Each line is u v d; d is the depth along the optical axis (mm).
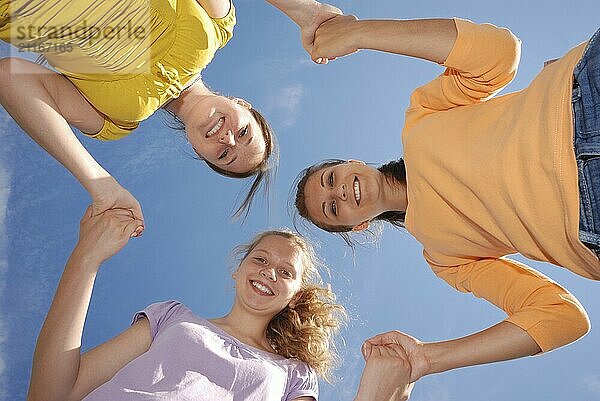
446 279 1520
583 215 1055
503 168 1134
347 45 1396
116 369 1745
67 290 1505
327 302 2119
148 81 1401
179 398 1642
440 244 1396
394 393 1360
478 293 1463
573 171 1054
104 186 1404
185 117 1734
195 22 1414
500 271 1444
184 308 1899
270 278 1922
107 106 1395
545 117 1086
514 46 1319
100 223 1464
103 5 1276
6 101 1316
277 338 2008
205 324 1849
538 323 1316
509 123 1164
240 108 1814
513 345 1313
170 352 1723
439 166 1271
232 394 1723
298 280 1983
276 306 1924
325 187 1834
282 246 2014
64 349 1535
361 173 1777
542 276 1436
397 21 1361
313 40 1487
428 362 1364
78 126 1458
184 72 1443
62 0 1238
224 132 1751
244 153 1835
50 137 1336
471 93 1338
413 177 1340
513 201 1127
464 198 1237
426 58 1336
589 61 1046
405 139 1363
